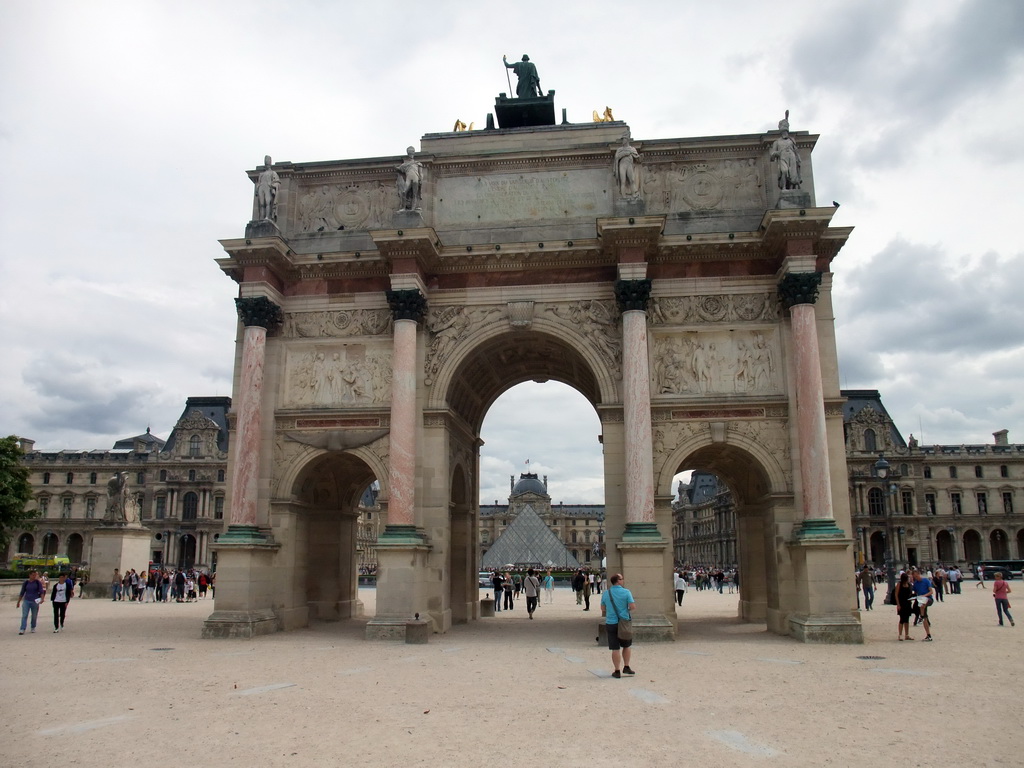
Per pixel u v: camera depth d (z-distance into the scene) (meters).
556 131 36.50
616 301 33.19
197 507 138.75
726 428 32.03
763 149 34.88
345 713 15.77
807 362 30.78
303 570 35.22
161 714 15.70
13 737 13.79
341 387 34.28
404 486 31.58
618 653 20.39
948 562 146.50
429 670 21.80
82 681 19.78
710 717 15.27
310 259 34.69
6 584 55.44
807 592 29.11
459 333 34.03
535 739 13.53
